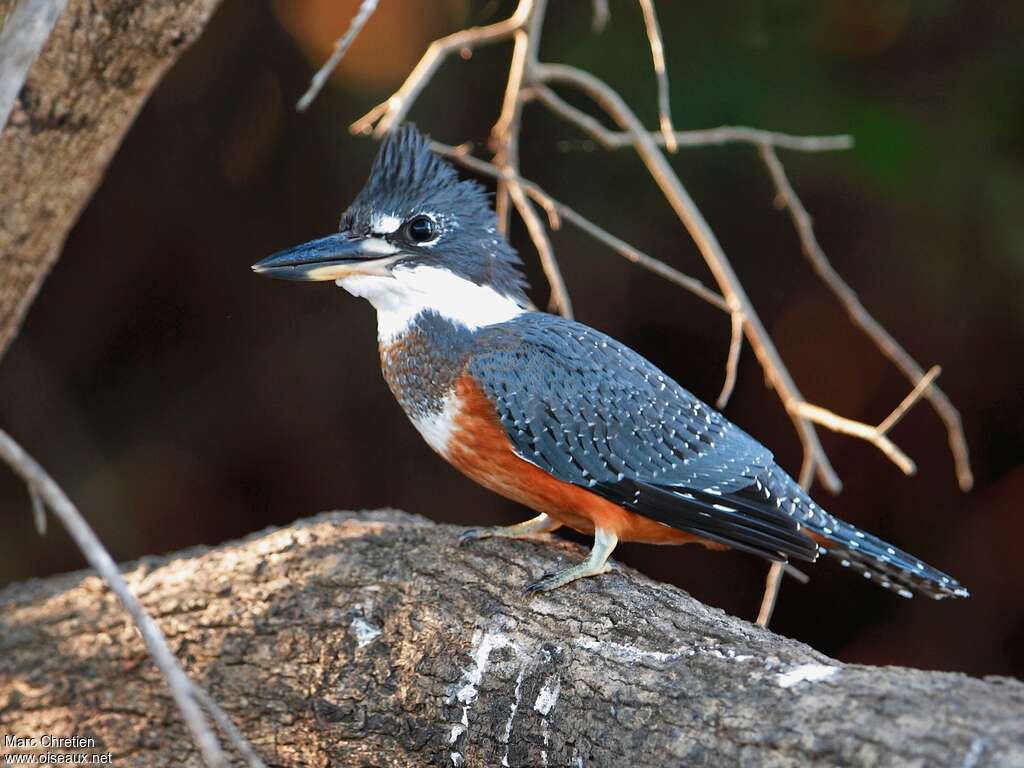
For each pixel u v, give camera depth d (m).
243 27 12.00
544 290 12.09
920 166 10.69
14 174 6.68
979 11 10.78
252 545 6.93
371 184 6.90
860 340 12.02
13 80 4.84
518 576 6.17
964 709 4.32
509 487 6.73
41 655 6.61
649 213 11.70
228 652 6.34
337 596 6.35
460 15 11.77
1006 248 10.64
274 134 12.21
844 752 4.32
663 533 6.68
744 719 4.66
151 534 12.59
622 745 4.97
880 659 12.49
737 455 6.68
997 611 12.23
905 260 11.38
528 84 8.10
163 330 12.75
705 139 8.12
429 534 6.72
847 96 10.89
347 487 12.86
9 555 12.23
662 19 11.01
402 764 5.87
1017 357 11.58
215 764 3.87
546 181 11.73
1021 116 10.62
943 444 12.23
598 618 5.68
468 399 6.56
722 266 7.72
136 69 6.64
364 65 11.97
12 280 7.10
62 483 12.45
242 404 12.80
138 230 12.46
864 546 6.73
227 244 12.55
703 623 5.55
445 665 5.80
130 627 6.59
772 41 10.91
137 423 12.75
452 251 6.80
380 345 6.97
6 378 12.39
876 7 10.75
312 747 6.09
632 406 6.56
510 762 5.48
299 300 12.69
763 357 7.63
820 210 11.66
